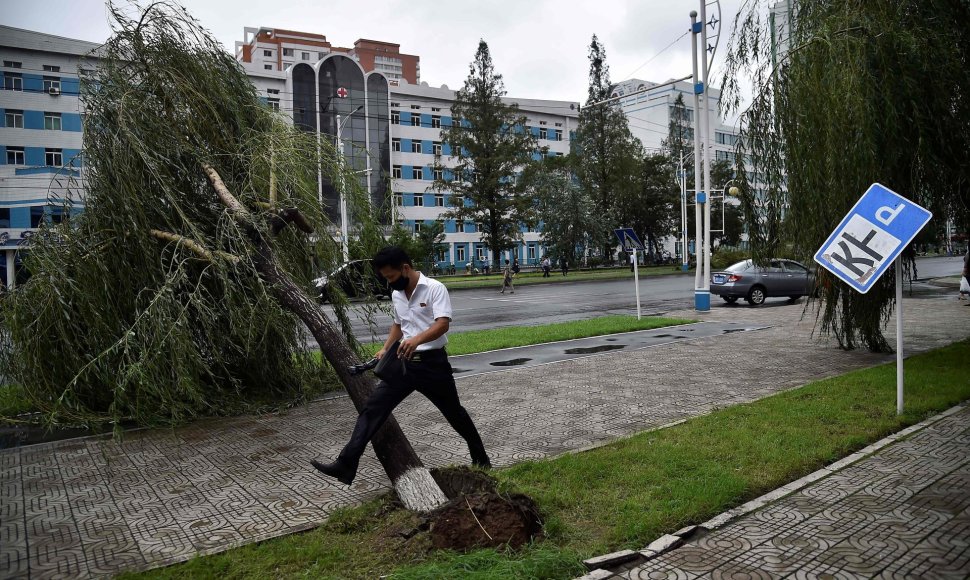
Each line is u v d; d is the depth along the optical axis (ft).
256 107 27.68
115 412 20.27
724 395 25.04
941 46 26.32
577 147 197.47
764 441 17.94
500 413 23.26
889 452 16.97
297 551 12.07
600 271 180.86
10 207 109.19
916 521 12.59
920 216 19.83
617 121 186.09
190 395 21.58
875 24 26.94
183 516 14.32
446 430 21.15
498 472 16.08
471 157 163.63
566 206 176.45
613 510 13.58
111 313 22.99
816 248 29.01
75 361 22.38
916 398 22.31
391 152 190.90
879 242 20.62
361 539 12.67
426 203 211.20
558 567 10.85
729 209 204.64
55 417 21.45
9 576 11.44
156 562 11.91
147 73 25.34
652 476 15.43
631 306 71.67
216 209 26.08
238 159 25.82
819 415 20.61
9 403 25.13
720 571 10.85
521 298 90.02
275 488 16.10
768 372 29.55
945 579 10.37
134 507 14.97
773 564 11.05
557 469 16.08
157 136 24.47
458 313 68.90
